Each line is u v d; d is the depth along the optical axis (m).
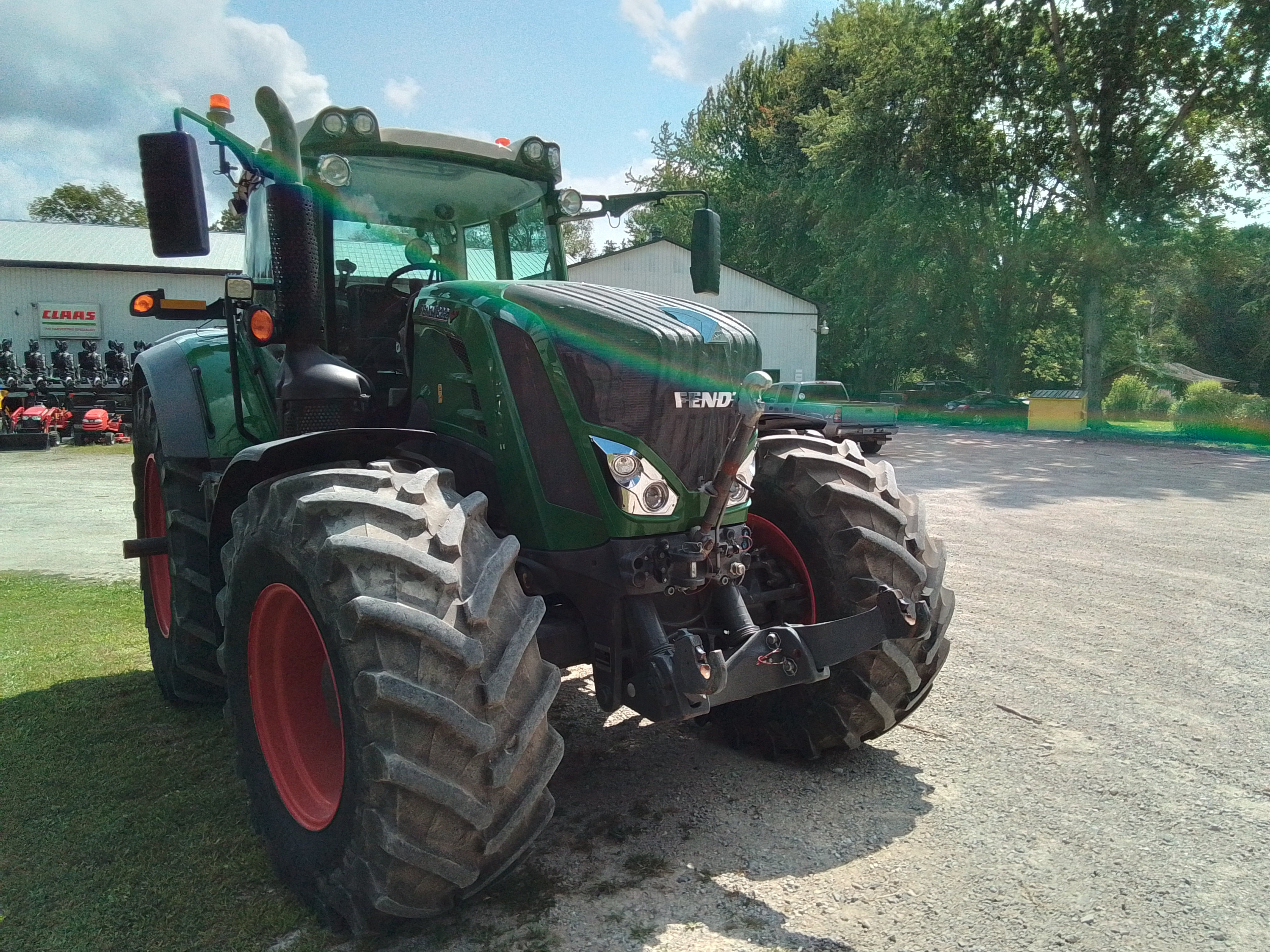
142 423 4.64
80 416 18.89
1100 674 4.52
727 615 2.89
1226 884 2.62
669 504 2.72
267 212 3.17
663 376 2.67
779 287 28.88
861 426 14.16
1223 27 22.86
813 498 3.39
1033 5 24.45
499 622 2.28
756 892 2.57
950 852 2.80
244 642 2.73
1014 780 3.33
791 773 3.41
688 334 2.74
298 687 2.79
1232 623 5.43
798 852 2.80
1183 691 4.28
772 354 29.25
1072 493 11.38
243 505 2.72
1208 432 21.17
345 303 3.62
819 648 2.71
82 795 3.21
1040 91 25.48
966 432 23.52
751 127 42.53
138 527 4.86
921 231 27.67
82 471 14.48
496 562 2.34
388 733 2.13
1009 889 2.59
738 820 3.02
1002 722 3.90
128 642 5.19
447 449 3.13
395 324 3.69
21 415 17.56
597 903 2.51
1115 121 24.88
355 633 2.17
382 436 2.71
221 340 4.34
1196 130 24.59
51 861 2.75
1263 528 8.75
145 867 2.72
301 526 2.37
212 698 4.04
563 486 2.76
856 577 3.29
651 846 2.84
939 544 3.54
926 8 27.36
